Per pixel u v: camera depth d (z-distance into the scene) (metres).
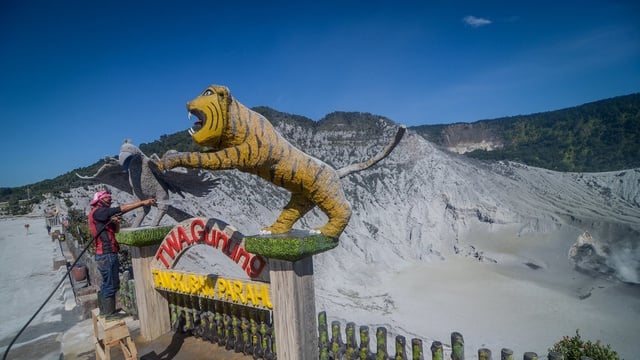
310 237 4.98
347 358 5.68
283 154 5.02
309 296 5.37
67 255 21.20
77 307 11.65
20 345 9.40
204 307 7.12
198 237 6.56
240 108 5.12
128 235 6.93
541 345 22.53
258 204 44.59
